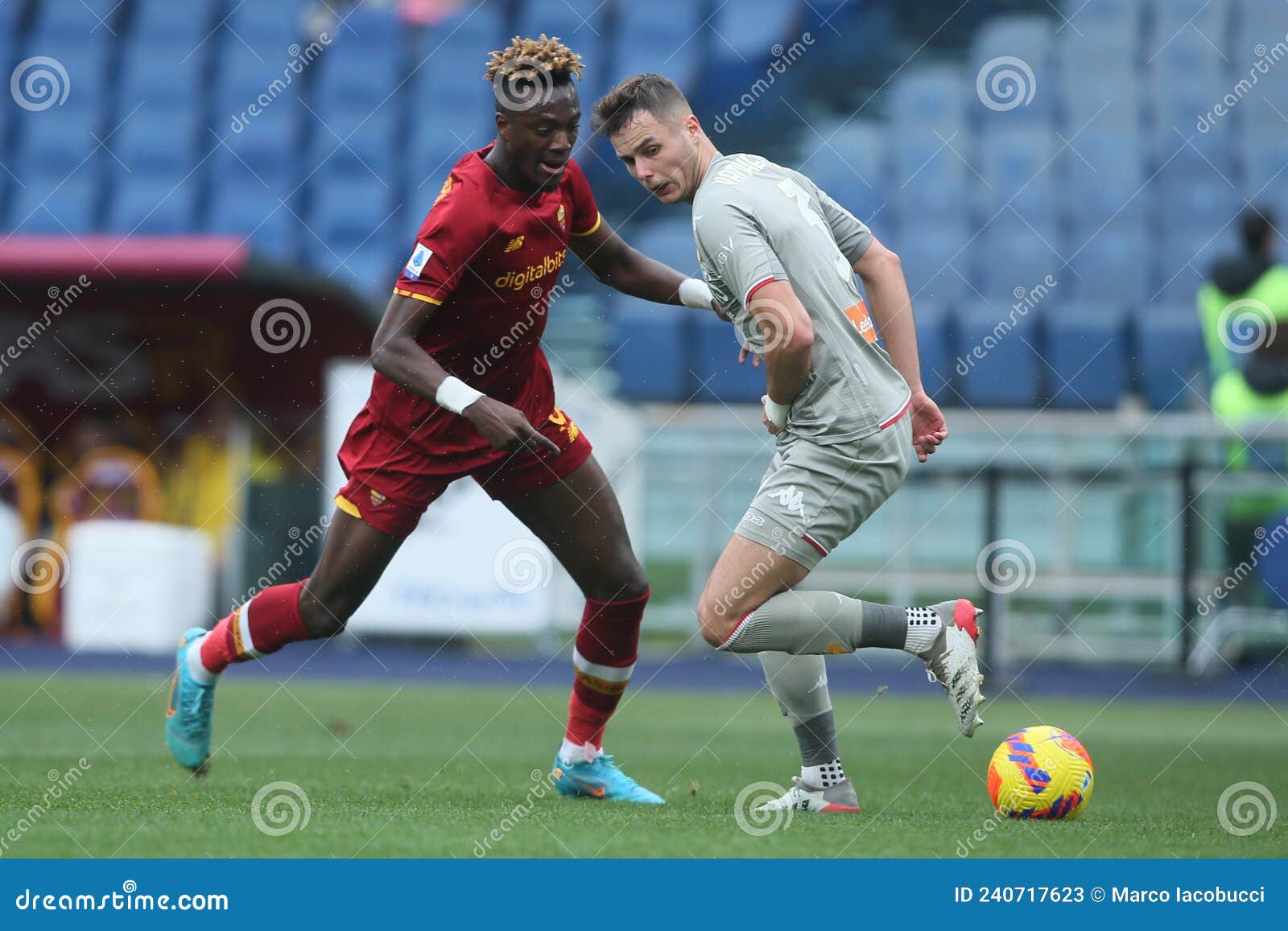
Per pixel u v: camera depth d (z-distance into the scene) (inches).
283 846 389.7
